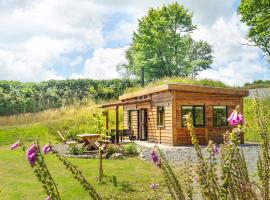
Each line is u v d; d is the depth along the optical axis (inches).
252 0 1748.3
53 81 1859.0
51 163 618.2
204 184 173.3
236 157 172.6
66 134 1100.5
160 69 2509.8
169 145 869.2
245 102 1285.7
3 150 874.1
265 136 196.2
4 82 1752.0
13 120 1363.2
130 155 706.8
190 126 180.1
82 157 690.2
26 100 1713.8
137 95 1052.5
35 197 423.8
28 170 582.9
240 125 163.6
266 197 188.9
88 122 1209.4
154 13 2502.5
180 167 518.9
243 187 174.2
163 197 378.3
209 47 3435.0
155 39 2413.9
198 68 3051.2
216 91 895.1
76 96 1824.6
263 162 193.2
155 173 507.5
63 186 449.4
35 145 155.6
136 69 2746.1
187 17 2477.9
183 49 2534.5
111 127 1257.4
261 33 1734.7
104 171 528.4
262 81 2091.5
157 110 956.0
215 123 910.4
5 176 553.3
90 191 181.3
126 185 442.3
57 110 1465.3
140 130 1071.6
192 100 885.2
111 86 1876.2
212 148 180.2
